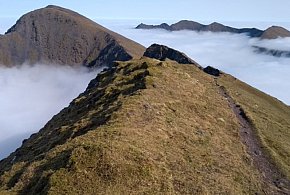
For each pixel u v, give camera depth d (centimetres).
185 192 3108
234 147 4538
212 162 3819
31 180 3434
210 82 8938
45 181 3153
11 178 3934
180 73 7188
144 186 3017
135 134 3791
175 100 5409
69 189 2922
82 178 3006
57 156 3631
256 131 5506
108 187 2938
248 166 4091
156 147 3662
